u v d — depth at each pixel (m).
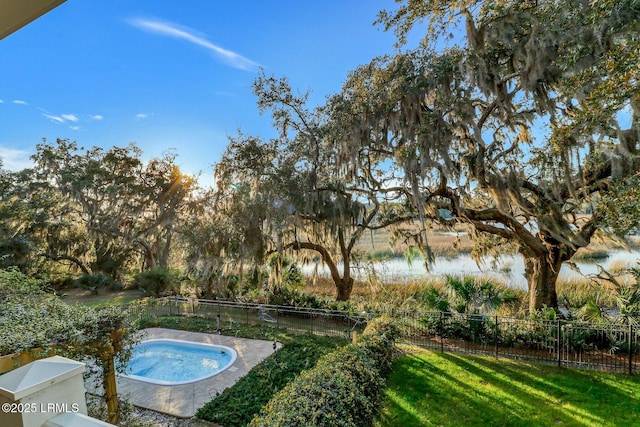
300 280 13.11
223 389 6.27
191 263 12.02
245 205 11.09
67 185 16.44
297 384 3.81
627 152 5.79
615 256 12.80
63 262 19.03
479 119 8.47
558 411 4.89
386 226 11.77
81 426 0.97
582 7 5.10
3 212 15.22
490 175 7.94
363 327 9.19
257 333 9.34
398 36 6.83
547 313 7.53
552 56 5.97
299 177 10.55
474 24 6.75
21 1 1.42
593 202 7.52
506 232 9.33
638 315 6.92
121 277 18.08
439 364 6.60
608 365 6.28
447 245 16.92
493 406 5.08
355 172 9.04
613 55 4.11
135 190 17.20
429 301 9.20
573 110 6.35
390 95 8.21
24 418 0.94
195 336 9.39
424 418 4.83
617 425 4.49
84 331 4.04
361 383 4.13
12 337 3.36
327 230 11.18
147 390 6.31
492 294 9.32
